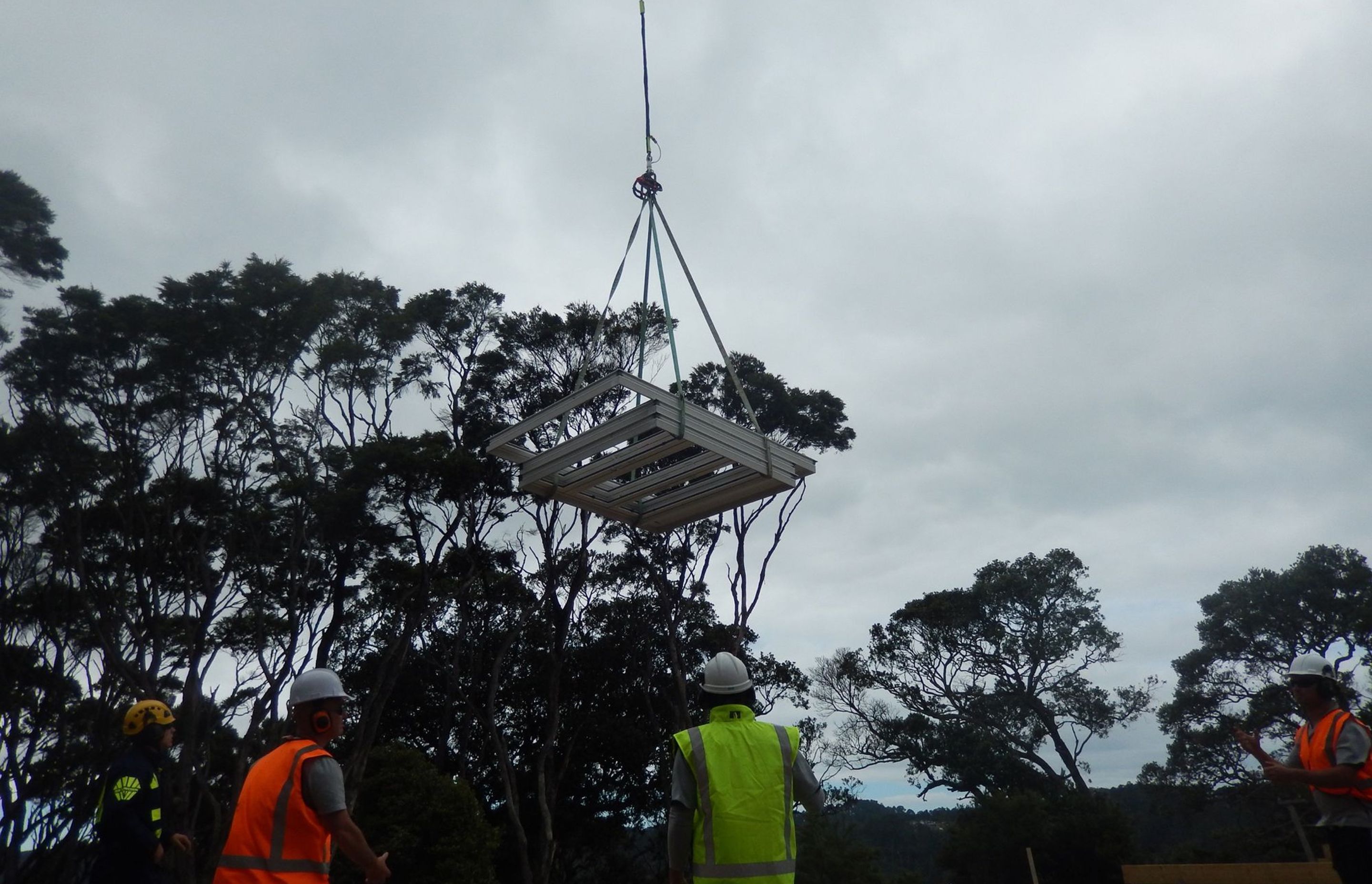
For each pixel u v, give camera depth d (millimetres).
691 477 5949
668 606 25891
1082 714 35000
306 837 3270
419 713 25812
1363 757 3826
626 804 27172
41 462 19188
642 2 8531
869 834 48062
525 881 22375
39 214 18531
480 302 24266
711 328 6699
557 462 5828
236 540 20281
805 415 26141
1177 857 31859
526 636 27172
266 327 19781
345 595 22344
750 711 3430
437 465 20344
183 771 18047
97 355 19484
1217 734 32719
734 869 3096
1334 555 34000
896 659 36125
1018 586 35438
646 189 7832
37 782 19391
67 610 19734
